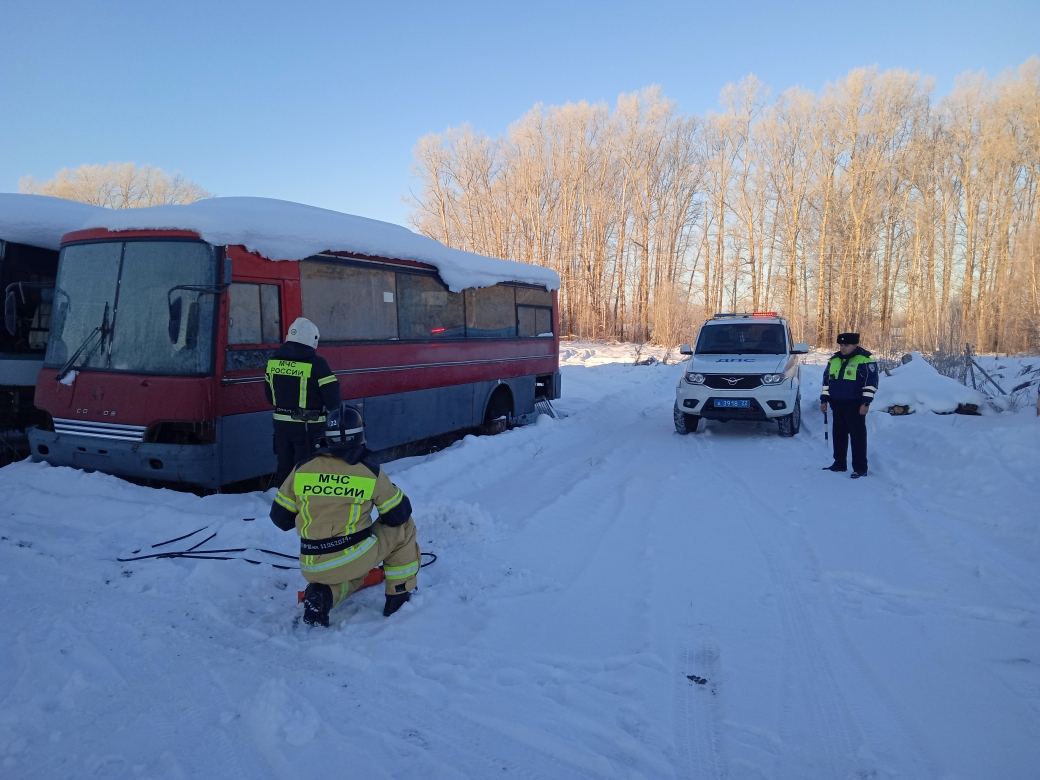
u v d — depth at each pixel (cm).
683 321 3869
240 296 678
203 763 291
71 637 403
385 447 888
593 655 394
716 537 612
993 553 547
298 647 399
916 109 3953
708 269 4650
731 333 1272
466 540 587
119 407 666
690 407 1146
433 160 4931
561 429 1184
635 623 437
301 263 751
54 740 304
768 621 441
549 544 593
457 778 284
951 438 869
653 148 4606
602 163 4591
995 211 3878
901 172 3997
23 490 664
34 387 821
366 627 424
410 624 428
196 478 648
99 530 592
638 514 688
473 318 1095
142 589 478
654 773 291
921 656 394
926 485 764
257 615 443
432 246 996
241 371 676
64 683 352
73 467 708
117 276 687
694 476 858
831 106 4025
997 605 457
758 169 4397
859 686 362
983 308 3766
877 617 446
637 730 321
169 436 663
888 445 1003
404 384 915
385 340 881
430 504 641
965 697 351
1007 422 984
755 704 345
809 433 1178
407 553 444
